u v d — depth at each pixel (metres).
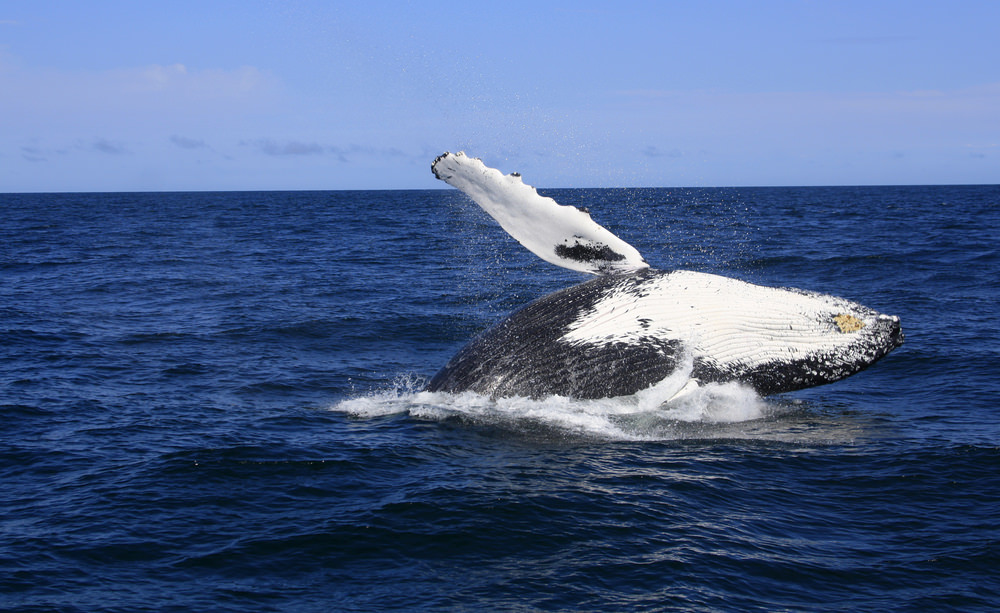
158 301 22.98
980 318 18.41
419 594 6.52
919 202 105.38
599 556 7.11
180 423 11.20
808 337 11.58
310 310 20.98
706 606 6.30
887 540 7.42
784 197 133.00
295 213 91.62
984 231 45.97
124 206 126.06
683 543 7.33
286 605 6.36
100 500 8.38
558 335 11.27
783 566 6.93
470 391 11.48
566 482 8.77
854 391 12.95
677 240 39.19
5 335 17.64
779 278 26.19
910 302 20.75
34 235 52.69
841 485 8.73
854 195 153.75
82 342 17.08
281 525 7.77
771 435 10.53
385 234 52.09
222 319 19.77
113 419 11.40
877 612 6.23
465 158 11.45
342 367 14.92
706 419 11.25
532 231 11.84
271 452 9.77
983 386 12.89
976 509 8.05
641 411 11.22
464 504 8.16
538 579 6.74
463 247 40.97
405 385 13.60
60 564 7.00
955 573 6.80
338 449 9.90
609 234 11.53
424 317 19.73
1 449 10.02
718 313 11.36
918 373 13.82
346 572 6.89
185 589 6.59
